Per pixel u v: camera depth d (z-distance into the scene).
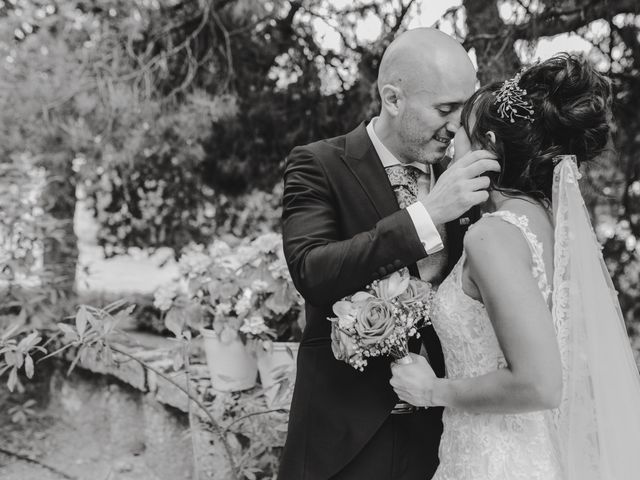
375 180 1.74
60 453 3.69
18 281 3.97
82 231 4.90
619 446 1.49
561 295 1.47
